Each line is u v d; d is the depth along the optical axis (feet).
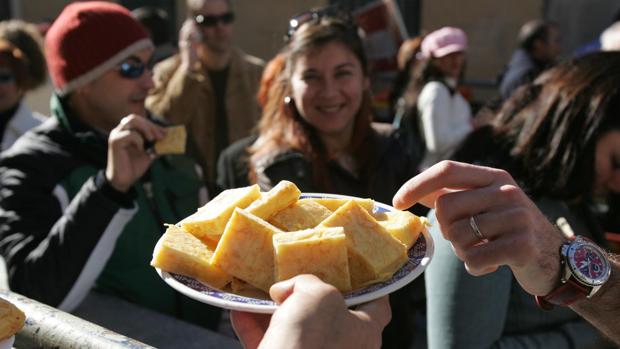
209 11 12.34
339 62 7.63
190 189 7.52
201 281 3.05
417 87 14.46
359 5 27.71
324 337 2.46
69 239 5.95
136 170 6.32
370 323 2.73
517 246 3.32
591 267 3.67
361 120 8.09
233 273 3.04
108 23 7.38
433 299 5.16
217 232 3.37
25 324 3.17
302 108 7.75
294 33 8.22
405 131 14.29
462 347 4.99
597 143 5.17
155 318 6.18
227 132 12.55
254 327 3.18
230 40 12.76
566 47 25.96
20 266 6.13
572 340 5.17
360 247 3.05
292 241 2.93
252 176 7.89
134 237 6.81
